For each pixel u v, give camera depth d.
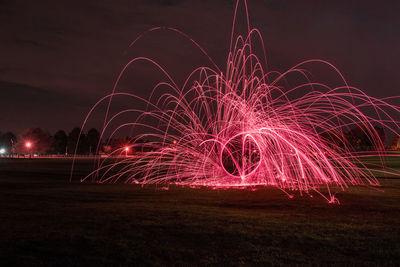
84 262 6.21
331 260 6.38
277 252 6.82
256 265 6.11
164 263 6.18
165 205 12.80
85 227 8.83
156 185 21.42
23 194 16.39
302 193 16.83
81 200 14.36
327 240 7.68
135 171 34.84
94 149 131.12
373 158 48.72
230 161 23.39
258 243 7.43
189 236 7.95
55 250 6.87
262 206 12.72
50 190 18.31
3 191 17.73
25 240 7.54
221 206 12.68
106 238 7.73
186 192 17.47
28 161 66.75
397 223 9.52
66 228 8.70
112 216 10.35
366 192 17.05
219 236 7.96
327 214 10.96
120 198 15.09
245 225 9.11
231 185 21.31
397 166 36.50
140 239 7.68
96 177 28.52
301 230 8.59
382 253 6.80
